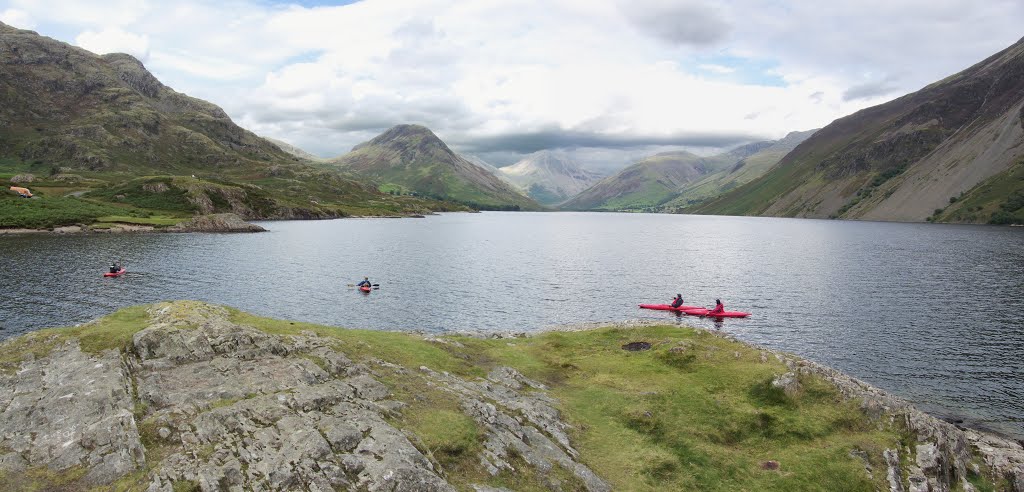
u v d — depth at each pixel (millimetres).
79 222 159000
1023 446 33281
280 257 116875
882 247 158125
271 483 17219
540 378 34500
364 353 29766
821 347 54719
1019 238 186000
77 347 24672
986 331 60188
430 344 36188
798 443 26734
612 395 31266
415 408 23844
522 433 24484
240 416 20328
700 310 70500
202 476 16828
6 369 22609
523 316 67750
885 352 52969
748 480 23906
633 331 47031
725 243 180500
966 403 40688
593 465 23906
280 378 24047
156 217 184750
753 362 34750
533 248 157500
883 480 24328
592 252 147375
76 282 78375
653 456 24953
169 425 19484
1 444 17875
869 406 29297
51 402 20156
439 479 18719
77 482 16500
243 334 27453
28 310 61031
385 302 73562
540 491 20484
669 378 33938
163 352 24969
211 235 162750
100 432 18438
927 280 95062
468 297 78562
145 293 72688
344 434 19859
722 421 28219
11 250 107938
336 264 109125
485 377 32219
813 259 129375
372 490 17609
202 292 75688
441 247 152000
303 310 67625
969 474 27641
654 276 102062
